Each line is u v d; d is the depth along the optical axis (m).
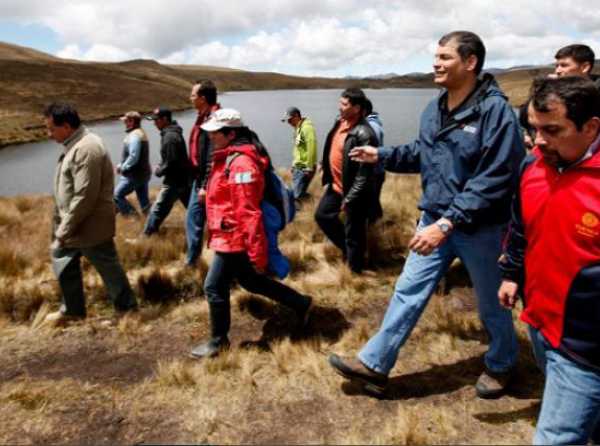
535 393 3.21
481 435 2.85
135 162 8.08
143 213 8.60
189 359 3.85
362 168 4.86
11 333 4.34
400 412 2.99
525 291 2.22
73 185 4.21
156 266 5.77
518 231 2.30
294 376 3.51
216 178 3.63
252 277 3.90
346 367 3.18
